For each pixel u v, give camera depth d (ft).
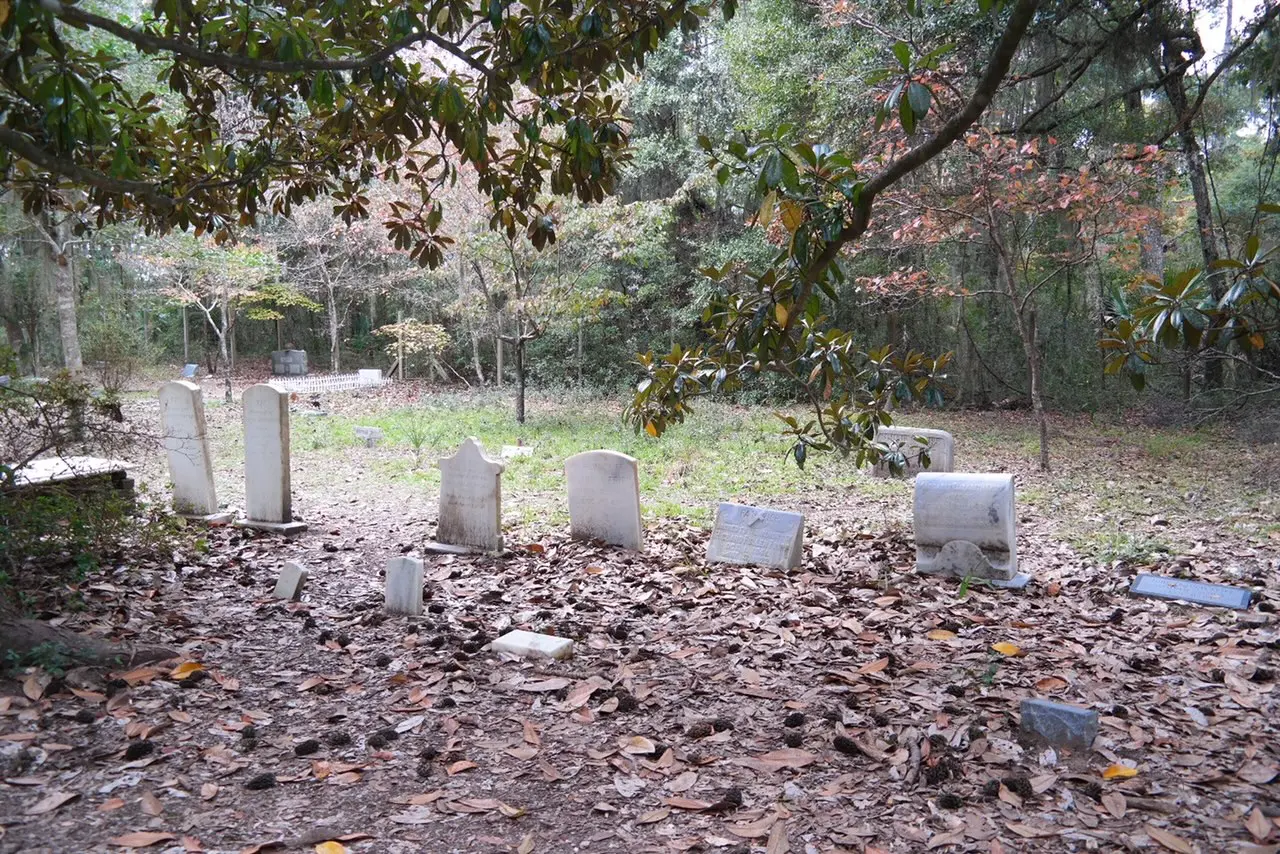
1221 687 14.67
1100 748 12.30
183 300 85.46
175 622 18.16
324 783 11.50
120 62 15.15
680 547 27.30
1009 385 68.74
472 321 89.15
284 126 19.72
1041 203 43.57
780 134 13.12
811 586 22.36
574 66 15.66
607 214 59.72
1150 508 33.35
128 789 11.07
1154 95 57.67
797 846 9.93
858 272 71.77
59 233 74.02
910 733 12.85
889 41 48.37
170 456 29.71
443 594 21.72
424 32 14.20
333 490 38.60
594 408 72.28
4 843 9.61
